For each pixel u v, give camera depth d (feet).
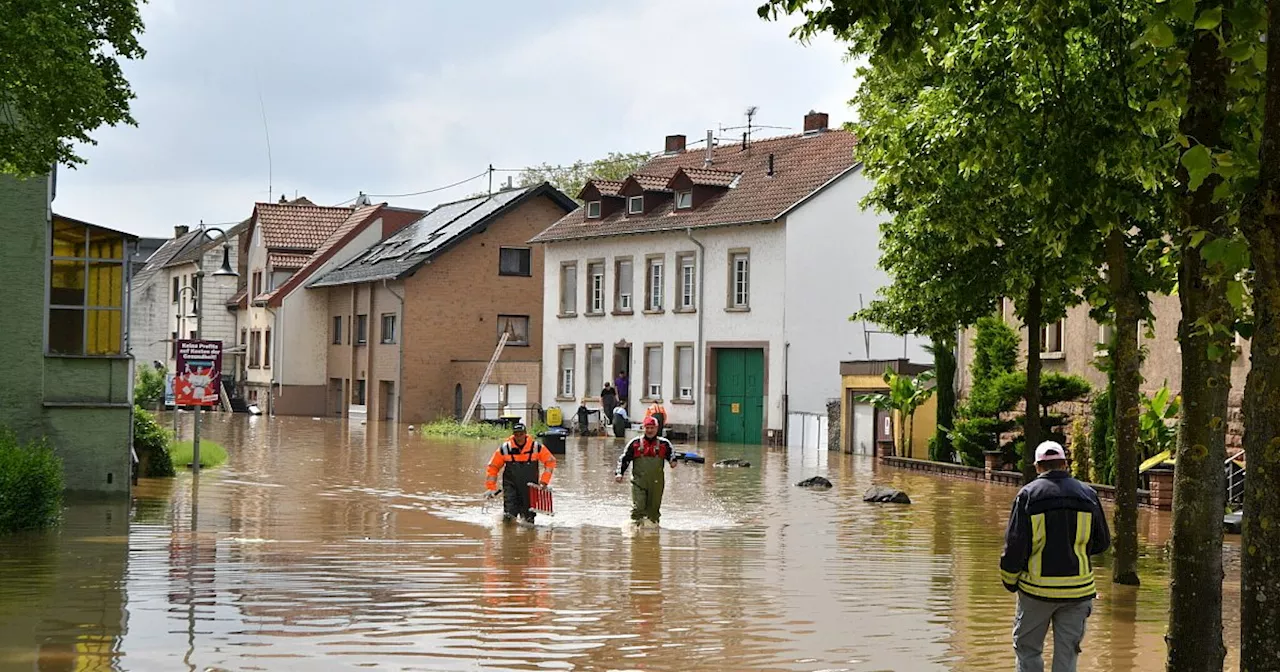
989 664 34.86
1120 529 48.60
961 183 51.60
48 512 60.75
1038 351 64.18
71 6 48.67
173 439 114.83
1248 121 28.68
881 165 53.11
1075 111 39.45
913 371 135.74
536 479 68.59
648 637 37.83
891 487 96.07
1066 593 29.30
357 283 217.97
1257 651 20.97
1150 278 50.96
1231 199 28.14
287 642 35.81
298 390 231.09
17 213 70.28
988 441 106.93
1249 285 29.04
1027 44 37.96
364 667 33.09
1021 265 58.95
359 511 72.18
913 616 41.86
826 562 54.65
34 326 70.69
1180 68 31.45
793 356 157.38
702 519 71.82
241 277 268.62
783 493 89.61
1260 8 24.62
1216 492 29.68
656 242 175.22
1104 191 38.55
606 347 182.70
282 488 85.05
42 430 71.00
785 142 177.37
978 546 60.80
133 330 293.02
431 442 145.28
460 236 203.72
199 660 33.32
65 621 38.09
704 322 167.84
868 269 160.56
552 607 42.47
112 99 51.42
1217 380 29.43
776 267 158.81
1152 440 82.74
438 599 43.47
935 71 49.08
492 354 207.41
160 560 50.98
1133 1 37.22
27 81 46.42
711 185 171.83
